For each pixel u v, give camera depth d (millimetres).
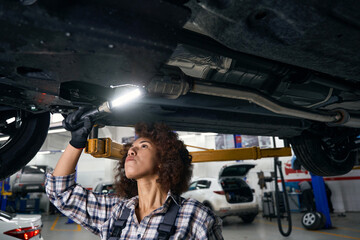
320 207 5941
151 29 744
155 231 803
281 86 1550
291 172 9805
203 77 1544
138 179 924
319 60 1021
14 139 1764
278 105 1603
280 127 2455
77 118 1160
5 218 3234
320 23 814
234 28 848
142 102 1657
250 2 762
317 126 2744
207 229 797
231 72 1492
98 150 2424
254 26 846
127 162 907
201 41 1225
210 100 1815
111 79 879
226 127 2363
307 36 866
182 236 770
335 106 2000
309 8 777
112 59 769
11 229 3100
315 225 5547
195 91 1401
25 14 628
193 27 1191
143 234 809
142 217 890
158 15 745
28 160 1824
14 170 1752
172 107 1955
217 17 834
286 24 826
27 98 1260
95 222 1000
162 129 977
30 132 1796
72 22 665
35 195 12086
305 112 1753
